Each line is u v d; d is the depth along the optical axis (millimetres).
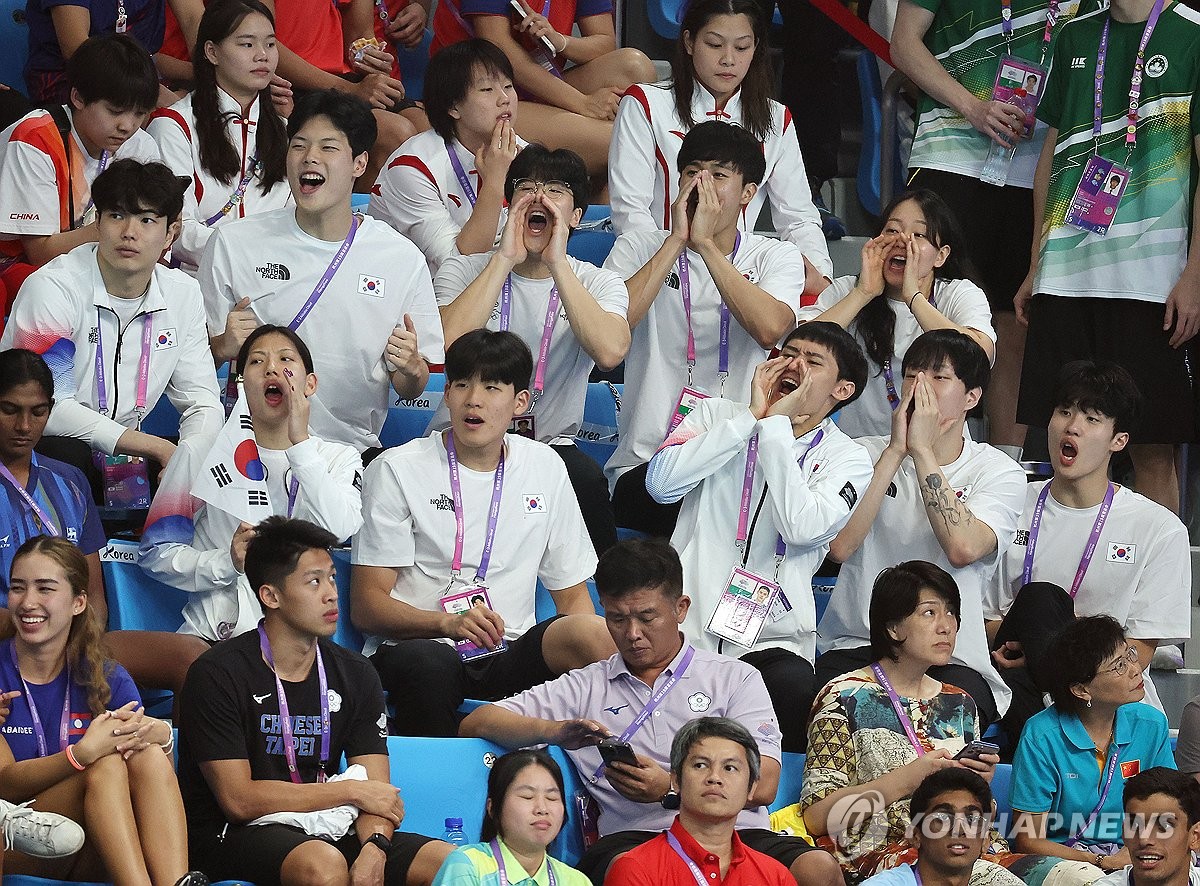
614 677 15094
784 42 25844
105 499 17609
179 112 21578
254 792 13523
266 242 19000
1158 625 18750
